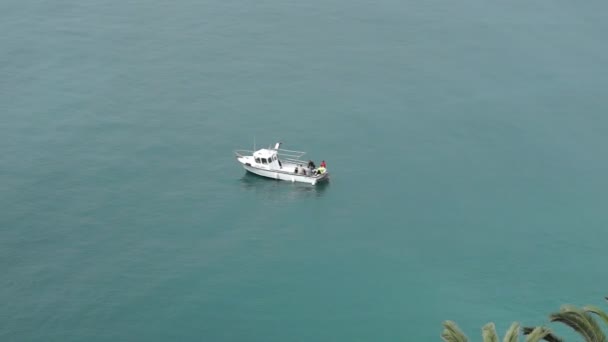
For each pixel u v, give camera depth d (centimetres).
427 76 13250
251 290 8462
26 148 11038
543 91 12762
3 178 10350
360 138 11575
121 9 15450
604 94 12675
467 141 11488
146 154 11112
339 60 13800
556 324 7931
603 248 9256
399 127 11831
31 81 12756
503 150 11281
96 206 9900
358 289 8531
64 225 9481
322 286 8575
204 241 9350
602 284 8594
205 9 15600
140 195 10200
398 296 8406
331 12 15600
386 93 12762
